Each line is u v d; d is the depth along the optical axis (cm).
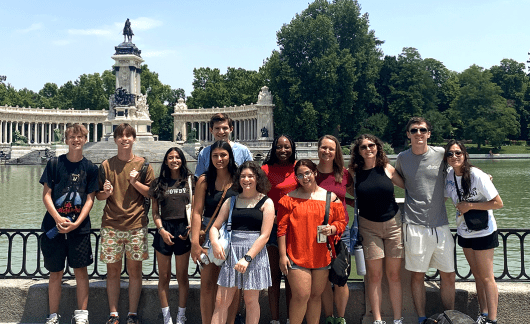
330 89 9456
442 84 12706
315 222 802
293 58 9938
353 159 898
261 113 10956
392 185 870
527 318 903
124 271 1051
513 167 6606
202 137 13438
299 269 798
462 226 882
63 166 902
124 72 10469
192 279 1041
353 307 944
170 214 895
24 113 12238
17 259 1650
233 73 13200
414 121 872
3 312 959
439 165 878
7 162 9106
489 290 861
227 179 847
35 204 3053
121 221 908
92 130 15462
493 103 11231
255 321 800
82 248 900
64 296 972
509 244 1831
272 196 912
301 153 9225
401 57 11531
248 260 768
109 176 913
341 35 10575
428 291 936
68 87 14475
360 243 862
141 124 10731
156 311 955
